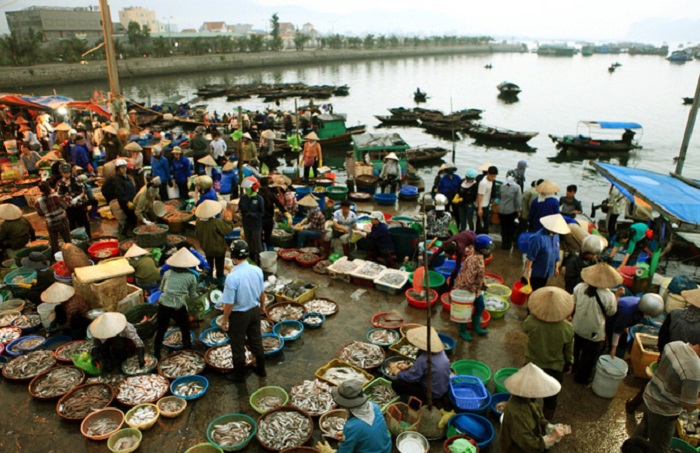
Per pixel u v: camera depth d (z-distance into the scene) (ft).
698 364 16.05
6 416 20.90
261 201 33.19
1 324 27.45
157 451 19.06
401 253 36.29
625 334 24.58
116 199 40.98
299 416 20.44
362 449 14.71
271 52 391.24
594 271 21.34
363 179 56.49
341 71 343.26
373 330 27.14
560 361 19.93
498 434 20.02
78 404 20.97
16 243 35.83
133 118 94.94
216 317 28.58
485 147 110.73
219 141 60.59
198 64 313.32
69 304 26.03
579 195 73.10
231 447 18.72
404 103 188.85
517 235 41.50
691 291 19.17
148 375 22.91
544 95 206.59
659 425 17.04
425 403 20.79
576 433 20.16
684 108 165.68
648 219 39.42
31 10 335.88
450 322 28.73
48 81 225.97
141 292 28.50
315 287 31.63
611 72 331.36
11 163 59.77
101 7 66.49
